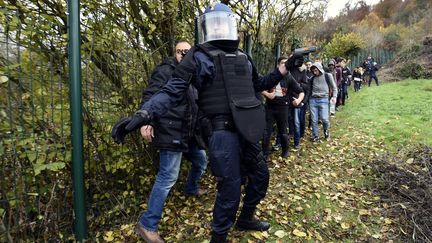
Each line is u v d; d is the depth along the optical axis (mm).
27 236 2662
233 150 2357
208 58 2328
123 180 3348
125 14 3285
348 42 28828
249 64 2592
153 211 2748
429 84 16281
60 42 2830
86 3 2934
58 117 2770
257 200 2814
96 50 3039
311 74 7016
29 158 2545
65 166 2865
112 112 3189
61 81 2799
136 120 2148
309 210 3602
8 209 2512
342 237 3143
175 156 2834
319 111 6539
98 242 2916
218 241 2467
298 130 5855
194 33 4164
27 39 2574
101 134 3098
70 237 2820
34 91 2623
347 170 4906
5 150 2479
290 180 4363
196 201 3654
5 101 2441
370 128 7656
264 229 3014
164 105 2260
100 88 3088
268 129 4957
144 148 3535
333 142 6512
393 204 3764
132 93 3348
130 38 3316
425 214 3477
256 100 2410
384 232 3256
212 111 2346
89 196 3141
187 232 3082
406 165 4738
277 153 5586
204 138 2441
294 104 5316
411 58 25672
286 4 6586
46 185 2764
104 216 3203
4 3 2549
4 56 2455
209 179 4223
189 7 4047
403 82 19047
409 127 7422
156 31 3709
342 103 11867
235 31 2455
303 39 10383
